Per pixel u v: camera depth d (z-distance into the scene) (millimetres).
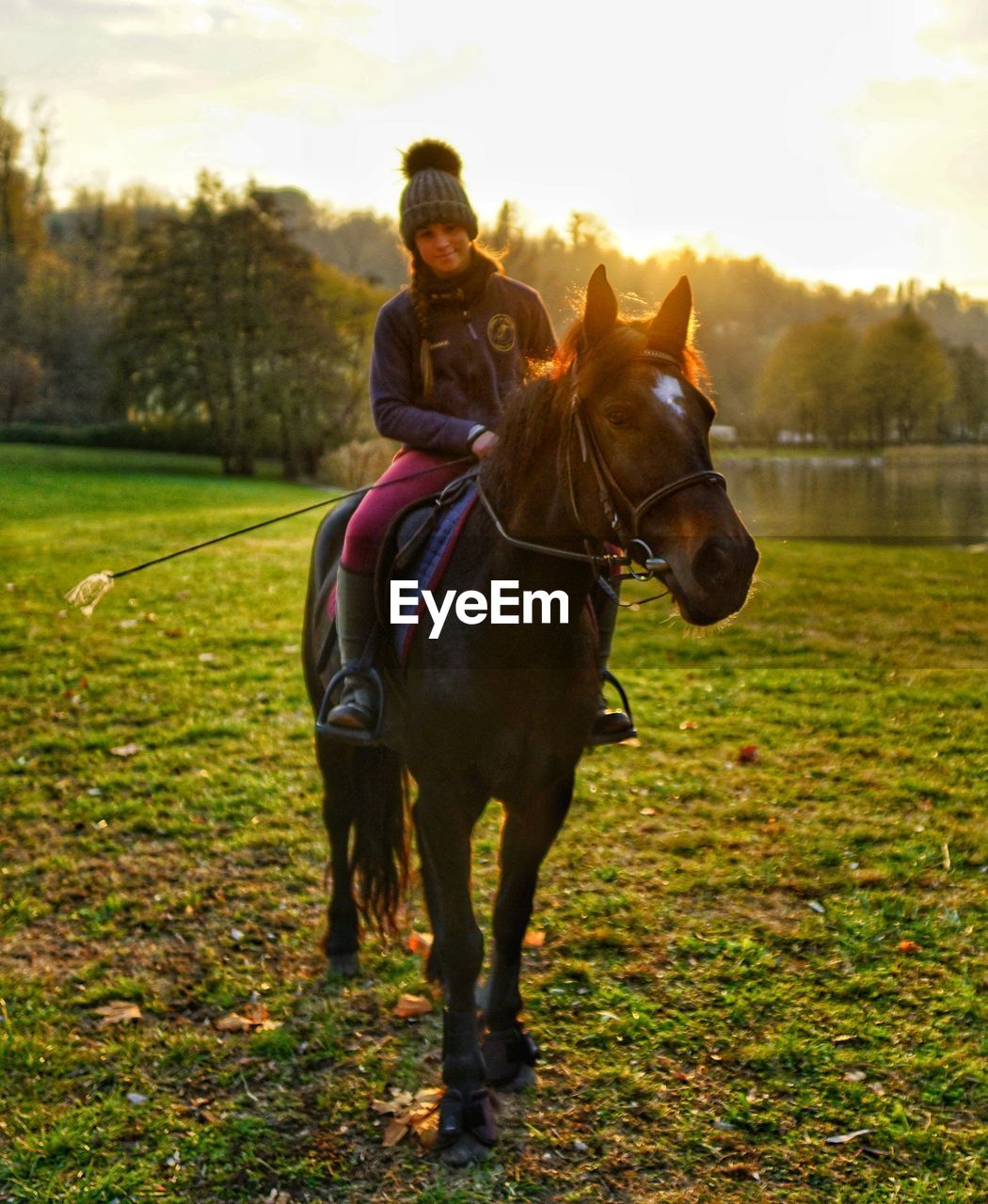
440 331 2832
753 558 1946
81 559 11727
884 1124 2682
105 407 39000
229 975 3477
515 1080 2873
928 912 3754
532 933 3646
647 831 4508
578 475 2180
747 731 5801
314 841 4453
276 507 21766
